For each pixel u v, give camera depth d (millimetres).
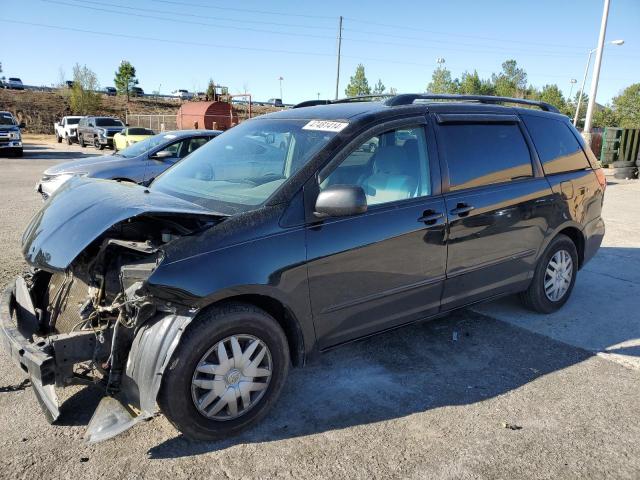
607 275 6238
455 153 3963
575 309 5121
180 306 2789
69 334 2896
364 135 3500
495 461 2869
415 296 3742
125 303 2779
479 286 4180
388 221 3482
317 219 3217
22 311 3527
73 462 2816
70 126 35062
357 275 3379
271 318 3104
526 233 4414
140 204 3006
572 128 5129
